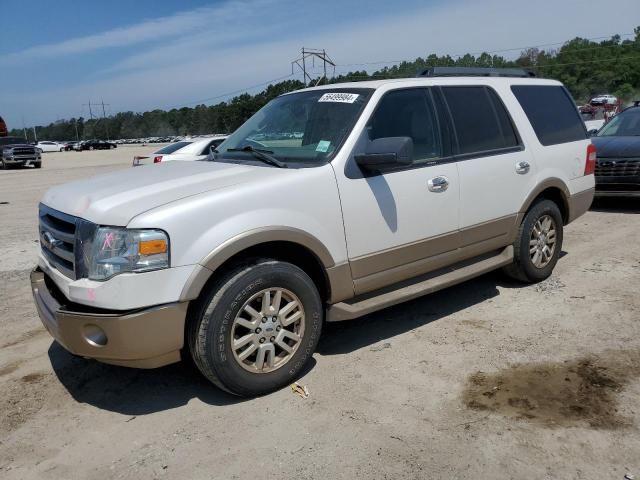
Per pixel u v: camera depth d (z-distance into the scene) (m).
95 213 3.29
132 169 4.47
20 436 3.29
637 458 2.88
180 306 3.21
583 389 3.55
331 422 3.29
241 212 3.38
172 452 3.08
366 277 4.02
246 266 3.45
